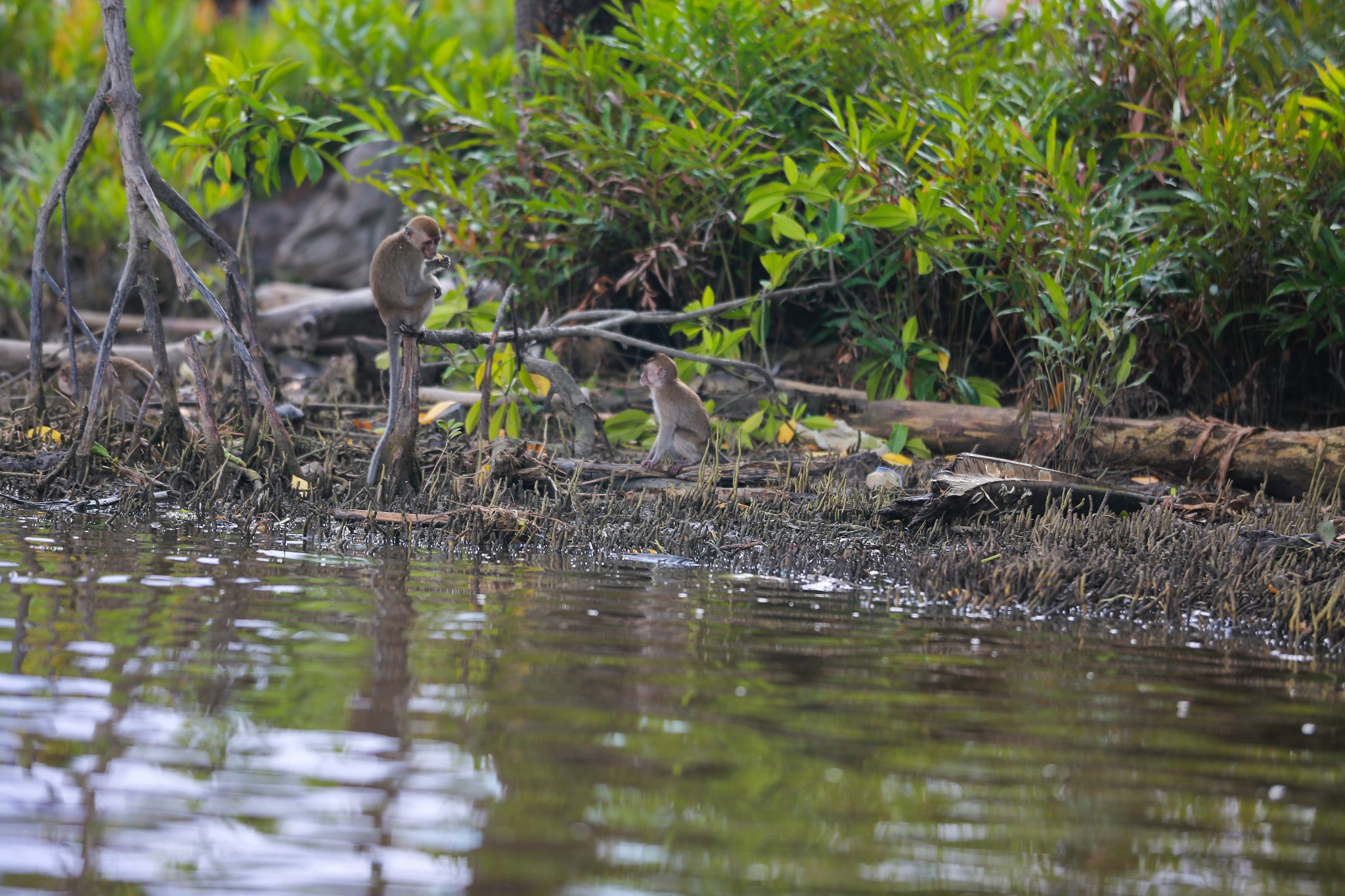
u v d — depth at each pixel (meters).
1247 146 13.94
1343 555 9.25
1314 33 16.33
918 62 16.03
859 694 5.64
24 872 3.45
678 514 10.70
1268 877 3.82
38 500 10.38
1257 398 14.71
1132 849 4.00
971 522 10.67
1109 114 16.23
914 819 4.15
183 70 27.31
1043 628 7.55
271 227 26.77
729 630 6.86
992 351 16.75
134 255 11.54
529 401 13.35
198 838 3.70
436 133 17.56
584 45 17.20
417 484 11.25
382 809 3.98
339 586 7.43
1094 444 13.20
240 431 12.90
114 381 13.87
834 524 10.69
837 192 14.15
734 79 16.28
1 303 20.59
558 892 3.45
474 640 6.21
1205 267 14.30
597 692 5.39
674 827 3.96
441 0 28.69
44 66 27.23
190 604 6.64
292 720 4.76
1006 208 13.91
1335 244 13.40
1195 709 5.71
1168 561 9.13
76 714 4.69
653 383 12.32
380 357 15.60
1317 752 5.10
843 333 15.73
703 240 16.11
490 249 16.55
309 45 24.03
